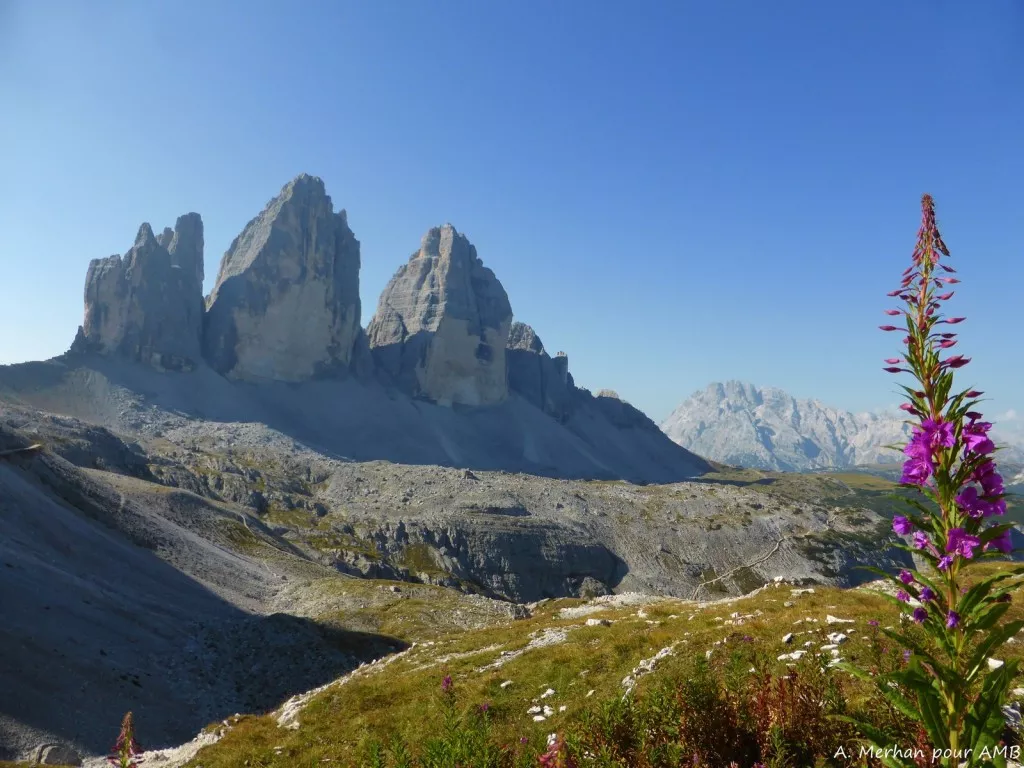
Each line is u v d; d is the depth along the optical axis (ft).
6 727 154.40
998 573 19.69
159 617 269.03
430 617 337.11
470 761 35.83
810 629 68.23
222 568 422.41
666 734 34.42
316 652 254.27
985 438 19.70
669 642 82.89
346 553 646.33
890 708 31.99
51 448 637.30
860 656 54.08
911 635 41.83
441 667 104.06
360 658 260.83
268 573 450.71
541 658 91.15
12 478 354.13
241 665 238.48
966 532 19.57
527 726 67.00
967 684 20.65
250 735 94.94
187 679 217.77
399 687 97.09
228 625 277.85
